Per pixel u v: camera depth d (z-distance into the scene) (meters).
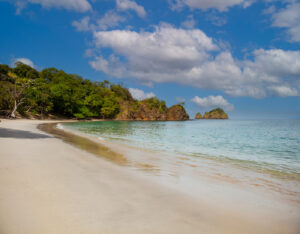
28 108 66.44
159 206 4.15
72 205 3.94
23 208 3.70
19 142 12.09
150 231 3.11
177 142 19.00
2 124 29.36
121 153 11.52
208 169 8.30
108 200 4.29
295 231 3.43
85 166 7.40
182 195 4.92
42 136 17.48
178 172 7.46
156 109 154.75
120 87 155.25
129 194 4.74
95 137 21.39
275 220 3.84
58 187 4.91
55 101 80.69
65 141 15.55
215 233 3.20
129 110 131.75
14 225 3.12
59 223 3.24
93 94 109.25
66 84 95.69
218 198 4.89
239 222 3.67
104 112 111.06
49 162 7.52
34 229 3.03
